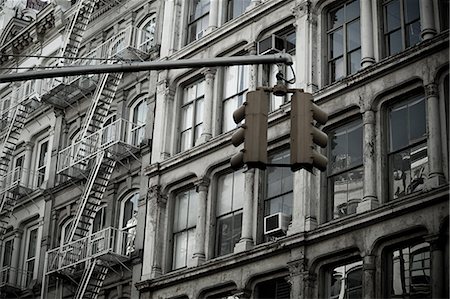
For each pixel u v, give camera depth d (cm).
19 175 3934
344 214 2450
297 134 1250
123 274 3123
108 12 3847
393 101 2428
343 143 2541
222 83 3095
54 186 3716
